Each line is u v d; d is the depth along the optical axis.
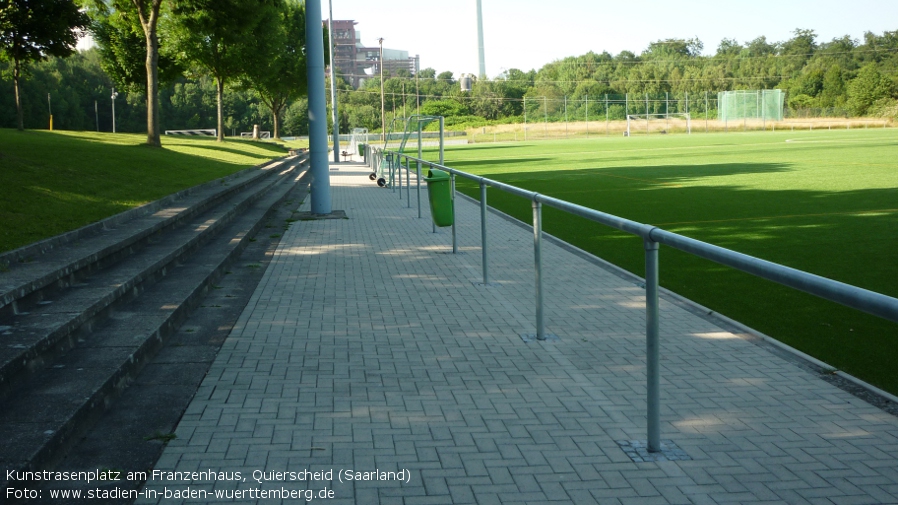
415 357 5.36
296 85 56.38
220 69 39.09
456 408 4.31
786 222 12.34
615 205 15.69
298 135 111.25
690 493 3.21
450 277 8.51
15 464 3.07
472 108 108.19
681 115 87.00
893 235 10.66
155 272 7.28
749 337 5.79
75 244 7.18
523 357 5.34
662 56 135.00
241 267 9.25
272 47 40.94
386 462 3.56
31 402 3.86
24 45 28.69
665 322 6.32
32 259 6.28
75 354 4.75
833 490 3.22
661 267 9.04
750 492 3.22
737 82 108.44
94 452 3.64
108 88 98.94
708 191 18.17
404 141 25.34
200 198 12.62
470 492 3.25
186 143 32.91
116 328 5.44
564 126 85.19
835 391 4.53
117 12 34.81
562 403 4.38
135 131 97.38
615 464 3.52
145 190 12.29
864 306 2.10
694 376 4.87
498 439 3.84
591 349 5.54
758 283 7.97
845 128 80.06
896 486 3.24
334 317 6.60
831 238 10.59
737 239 10.77
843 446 3.69
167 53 37.19
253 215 13.69
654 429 3.63
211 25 31.62
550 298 7.35
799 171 23.48
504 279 8.37
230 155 28.95
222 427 4.00
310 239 11.77
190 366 5.11
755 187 18.75
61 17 28.14
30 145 16.17
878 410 4.20
